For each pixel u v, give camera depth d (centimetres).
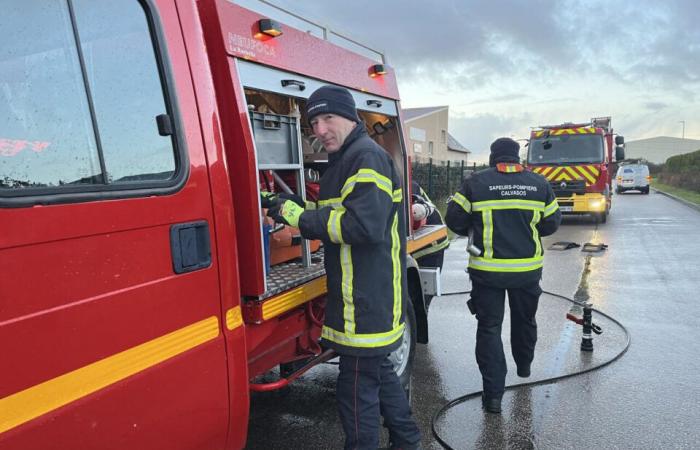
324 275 282
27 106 142
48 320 140
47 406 140
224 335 197
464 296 672
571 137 1415
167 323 173
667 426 340
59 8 151
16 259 133
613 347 476
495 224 342
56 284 142
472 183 354
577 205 1404
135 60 172
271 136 255
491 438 328
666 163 4106
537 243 349
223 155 199
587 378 411
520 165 354
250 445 324
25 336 135
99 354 152
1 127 137
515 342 374
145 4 176
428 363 450
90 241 150
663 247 1020
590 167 1378
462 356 466
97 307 151
